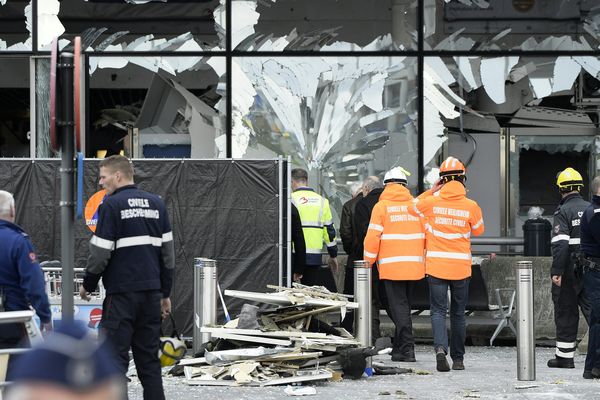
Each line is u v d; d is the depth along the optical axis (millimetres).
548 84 39344
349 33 39312
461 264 28172
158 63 39125
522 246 39250
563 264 28172
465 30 39219
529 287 25906
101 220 18375
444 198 28375
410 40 39250
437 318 28297
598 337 25969
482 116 39375
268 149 39281
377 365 27453
